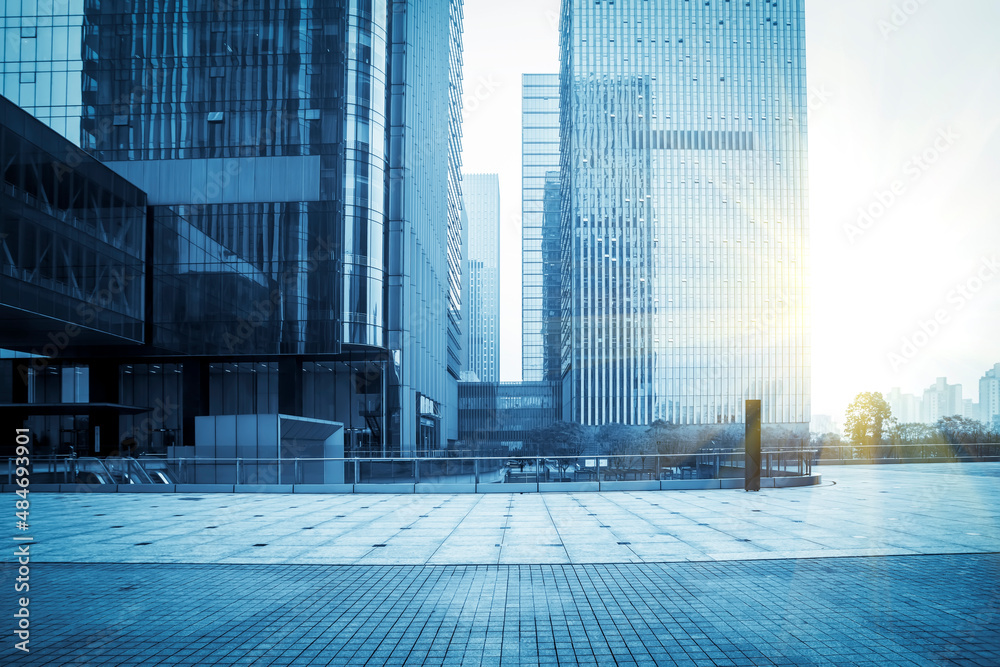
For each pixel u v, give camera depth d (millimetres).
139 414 51625
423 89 65188
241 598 8062
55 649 6234
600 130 134125
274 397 51969
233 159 46969
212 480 24062
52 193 35375
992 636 6316
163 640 6484
